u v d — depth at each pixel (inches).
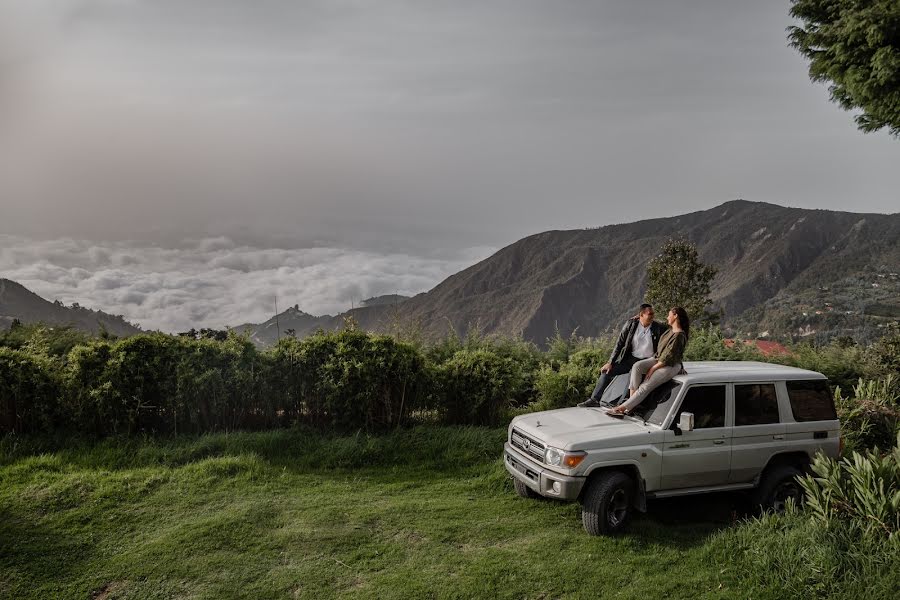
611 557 222.4
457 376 412.5
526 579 204.7
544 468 245.9
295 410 395.2
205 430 372.8
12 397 350.9
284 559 218.7
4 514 251.0
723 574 209.2
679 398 257.0
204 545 226.7
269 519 251.9
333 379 380.5
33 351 389.7
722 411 262.5
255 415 390.0
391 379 394.3
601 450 239.3
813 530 212.7
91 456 324.2
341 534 237.8
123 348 359.6
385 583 201.0
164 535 236.7
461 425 400.2
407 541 234.2
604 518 238.5
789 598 191.3
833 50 423.2
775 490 267.3
